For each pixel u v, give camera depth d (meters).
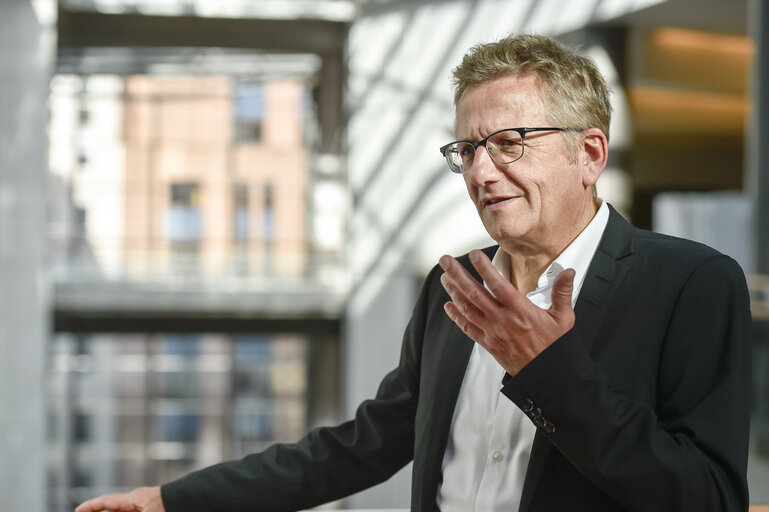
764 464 4.24
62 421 18.03
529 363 0.90
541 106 1.03
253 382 19.03
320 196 15.70
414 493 1.17
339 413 14.21
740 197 17.42
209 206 15.48
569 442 0.91
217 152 15.52
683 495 0.88
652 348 0.99
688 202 18.11
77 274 13.03
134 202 15.01
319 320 13.38
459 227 11.48
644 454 0.88
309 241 15.70
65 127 14.67
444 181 11.55
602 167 1.08
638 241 1.07
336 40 13.50
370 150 12.40
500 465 1.08
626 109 9.43
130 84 14.94
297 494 1.27
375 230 12.39
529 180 1.03
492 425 1.10
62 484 17.94
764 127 6.99
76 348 18.20
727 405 0.93
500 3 10.45
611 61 9.35
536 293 1.12
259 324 13.30
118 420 18.34
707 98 12.22
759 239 6.92
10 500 11.90
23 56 12.06
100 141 14.82
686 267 1.01
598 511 0.97
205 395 18.81
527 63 1.04
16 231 12.05
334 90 15.34
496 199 1.05
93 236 14.77
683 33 9.62
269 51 14.00
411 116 11.84
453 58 11.20
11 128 12.05
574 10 9.47
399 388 1.28
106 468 18.16
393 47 12.07
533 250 1.12
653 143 16.72
